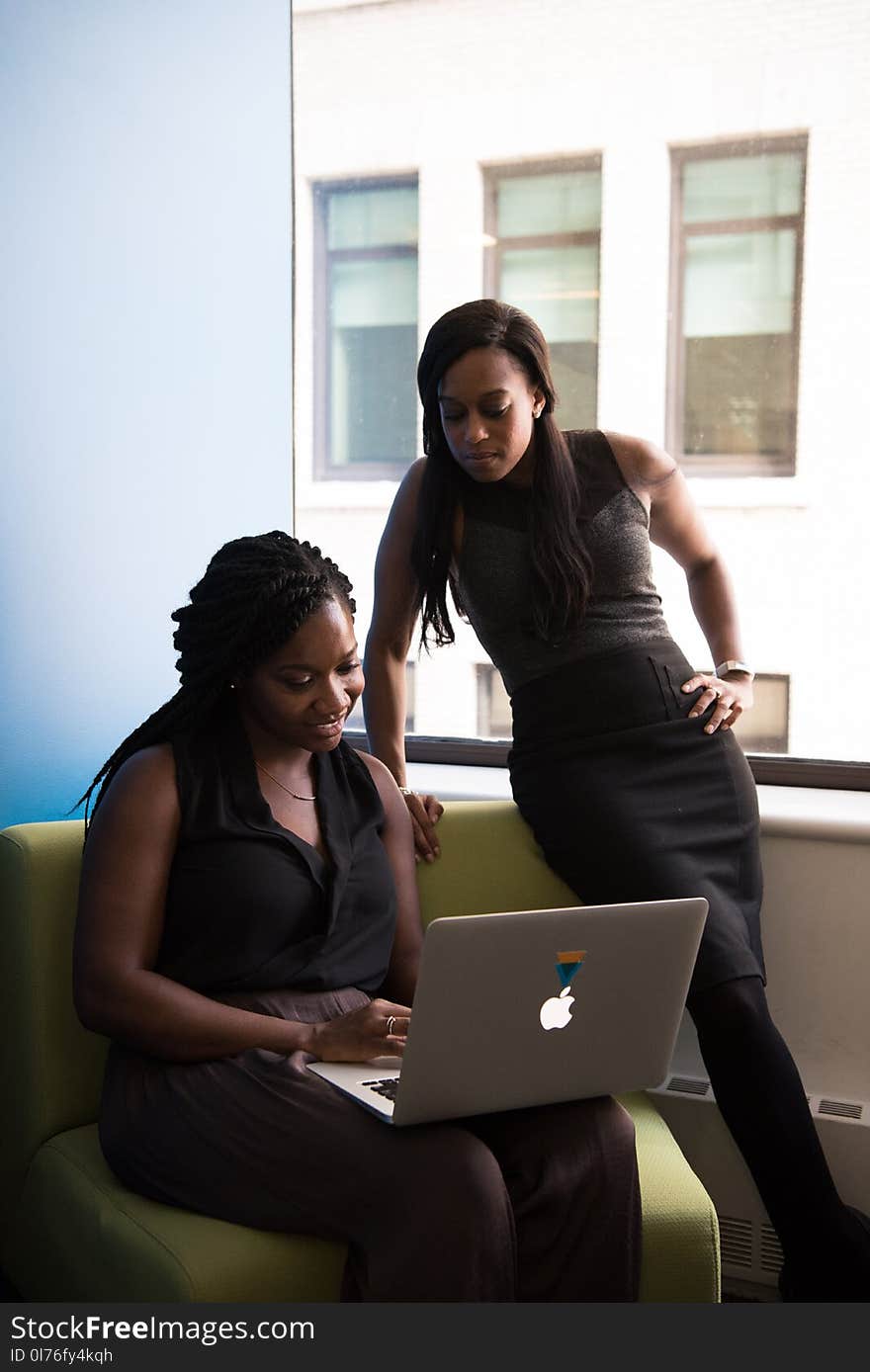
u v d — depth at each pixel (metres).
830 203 4.22
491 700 4.28
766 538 4.60
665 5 4.29
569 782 1.65
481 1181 1.12
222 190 2.07
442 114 4.64
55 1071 1.45
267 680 1.37
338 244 4.75
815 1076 1.83
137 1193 1.28
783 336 4.40
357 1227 1.16
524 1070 1.18
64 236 1.76
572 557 1.64
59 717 1.79
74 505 1.80
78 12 1.77
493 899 1.69
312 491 4.64
